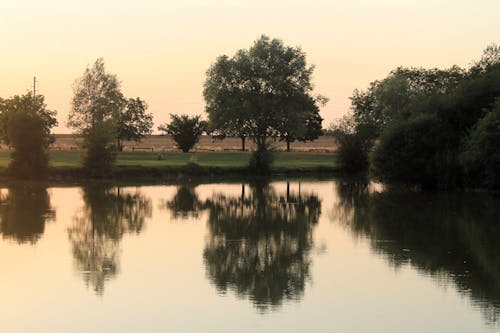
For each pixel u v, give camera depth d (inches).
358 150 3850.9
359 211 2028.8
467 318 890.1
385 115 4190.5
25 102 4069.9
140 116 5497.1
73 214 1927.9
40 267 1198.3
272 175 3713.1
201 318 897.5
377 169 2778.1
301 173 3848.4
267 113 3774.6
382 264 1221.1
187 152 5044.3
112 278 1115.3
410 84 4547.2
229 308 943.0
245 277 1128.8
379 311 926.4
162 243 1454.2
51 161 3777.1
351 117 4094.5
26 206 2124.8
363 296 1002.1
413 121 2721.5
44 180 3129.9
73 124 3491.6
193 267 1206.3
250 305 957.8
